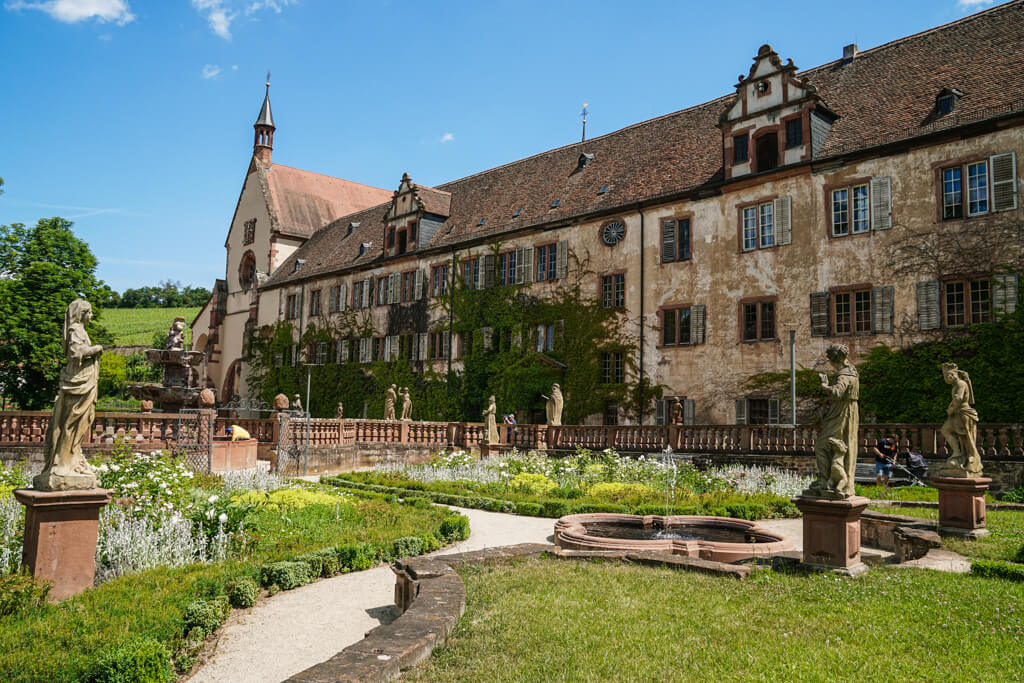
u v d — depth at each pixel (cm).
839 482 1030
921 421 2755
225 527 1280
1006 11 3142
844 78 3541
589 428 3178
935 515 1677
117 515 1220
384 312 5244
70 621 795
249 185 7056
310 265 6162
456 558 1095
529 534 1605
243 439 2989
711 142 3828
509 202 4747
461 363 4609
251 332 6588
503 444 3438
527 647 694
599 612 812
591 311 3944
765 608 834
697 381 3481
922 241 2847
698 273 3541
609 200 3997
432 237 5088
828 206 3133
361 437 3406
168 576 1025
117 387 7138
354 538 1371
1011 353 2580
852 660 670
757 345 3291
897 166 2947
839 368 1057
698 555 1221
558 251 4159
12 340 4747
